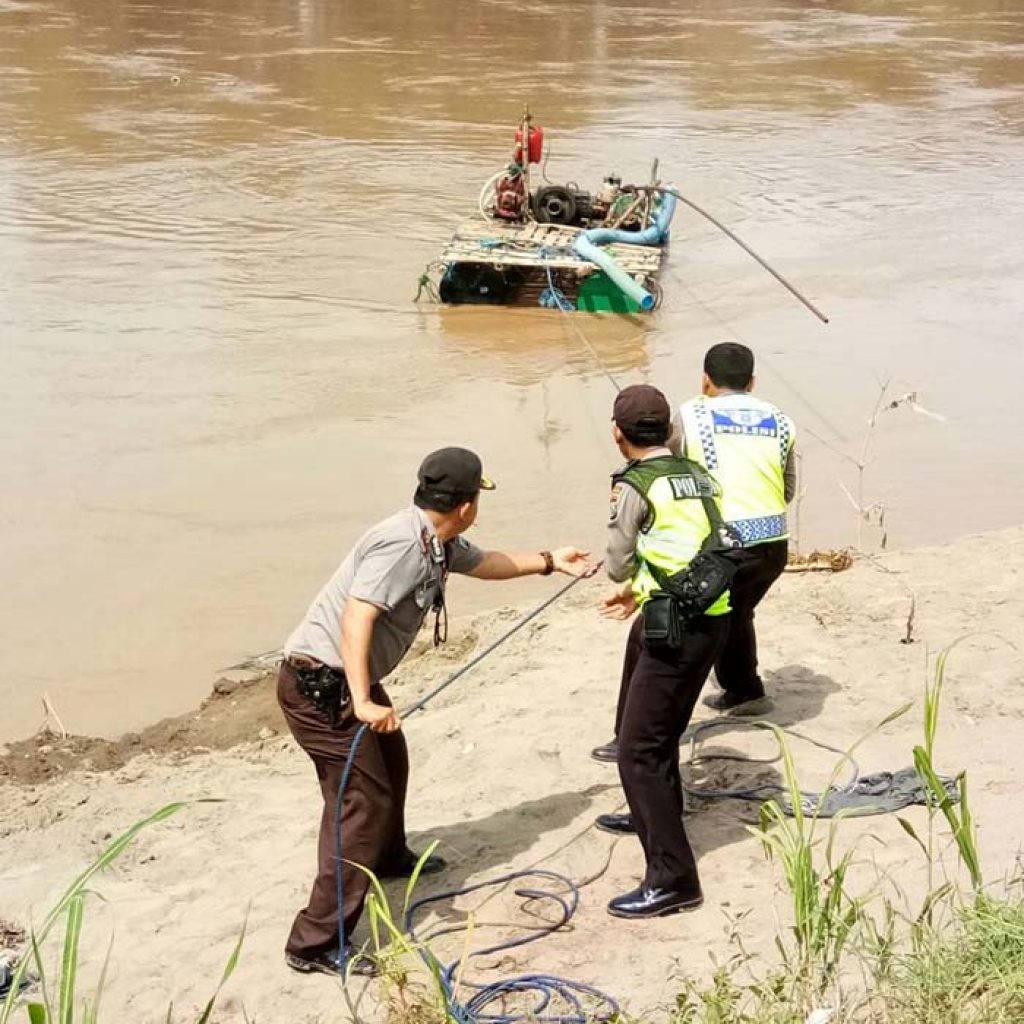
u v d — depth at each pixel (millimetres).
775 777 6055
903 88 31219
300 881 5645
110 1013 4859
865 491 11094
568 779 6258
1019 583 8273
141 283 16516
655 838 5086
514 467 11469
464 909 5293
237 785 6637
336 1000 4828
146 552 9789
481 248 16484
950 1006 4121
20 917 5539
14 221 19000
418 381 13633
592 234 17094
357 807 4883
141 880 5809
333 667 4816
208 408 12656
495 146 24516
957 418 12781
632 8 41812
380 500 10742
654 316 16094
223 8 38594
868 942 4480
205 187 21094
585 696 7102
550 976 4773
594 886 5395
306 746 4918
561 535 10156
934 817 5602
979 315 16094
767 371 14117
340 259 17781
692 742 6309
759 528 5613
